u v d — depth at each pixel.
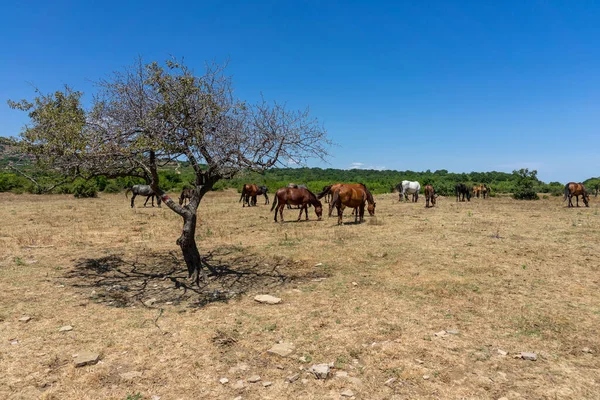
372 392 3.52
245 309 5.68
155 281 7.21
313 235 11.99
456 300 6.00
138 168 6.69
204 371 3.90
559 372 3.86
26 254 9.31
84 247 10.29
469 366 3.98
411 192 27.25
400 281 7.02
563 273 7.49
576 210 20.14
